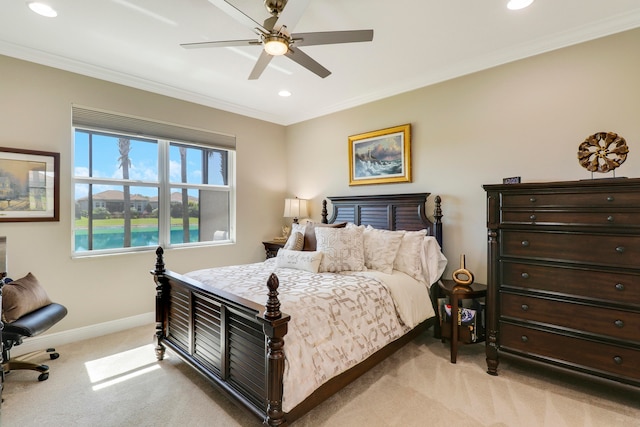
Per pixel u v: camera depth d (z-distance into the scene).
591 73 2.38
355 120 3.94
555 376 2.29
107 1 2.03
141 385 2.18
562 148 2.50
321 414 1.86
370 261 2.81
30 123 2.73
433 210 3.23
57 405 1.96
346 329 1.95
